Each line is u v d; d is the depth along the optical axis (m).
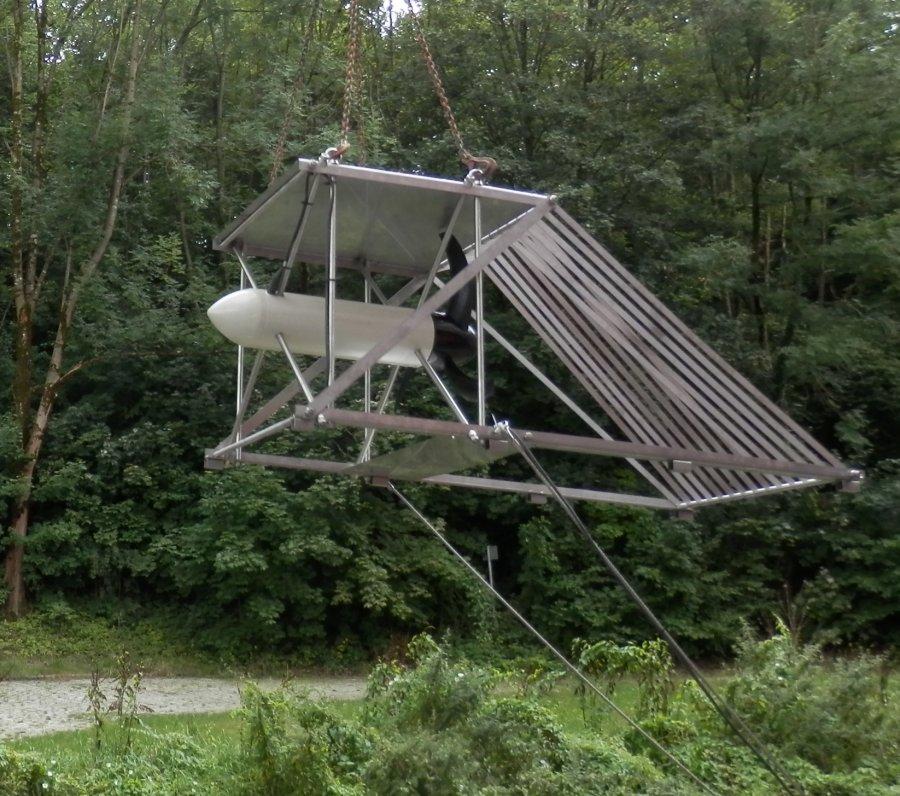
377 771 5.95
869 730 8.75
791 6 22.64
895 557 20.08
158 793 6.35
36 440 19.17
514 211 6.03
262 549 18.41
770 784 7.79
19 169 19.53
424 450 5.71
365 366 5.12
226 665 17.84
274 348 5.91
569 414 20.80
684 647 19.86
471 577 19.34
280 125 20.80
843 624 20.27
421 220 6.20
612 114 22.67
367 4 23.36
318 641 18.77
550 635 19.61
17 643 17.42
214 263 22.64
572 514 5.44
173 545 18.73
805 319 21.41
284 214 6.10
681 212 22.78
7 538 18.50
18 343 19.72
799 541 20.78
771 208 23.36
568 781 6.69
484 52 22.34
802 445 6.01
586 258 6.12
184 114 19.55
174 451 19.94
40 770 5.86
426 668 7.05
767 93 23.12
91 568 18.83
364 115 20.30
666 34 22.94
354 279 18.84
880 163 22.19
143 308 20.08
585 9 22.56
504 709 7.38
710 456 5.66
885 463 21.16
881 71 20.70
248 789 6.19
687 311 21.27
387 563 18.88
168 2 21.33
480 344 5.53
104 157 19.00
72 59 20.69
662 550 19.55
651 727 8.50
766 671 9.07
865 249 20.53
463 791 5.91
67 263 20.25
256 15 23.75
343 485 18.59
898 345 22.22
